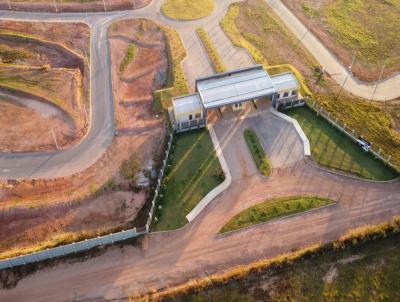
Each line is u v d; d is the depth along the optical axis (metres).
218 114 64.19
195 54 75.88
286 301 44.94
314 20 84.00
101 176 56.66
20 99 66.56
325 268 47.31
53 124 63.06
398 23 82.56
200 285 45.53
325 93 67.62
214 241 49.94
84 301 45.31
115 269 47.75
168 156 58.41
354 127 61.84
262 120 63.34
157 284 46.47
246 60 74.31
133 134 61.88
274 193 54.25
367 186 54.75
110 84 70.12
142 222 51.72
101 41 79.12
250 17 85.12
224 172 56.62
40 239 50.78
